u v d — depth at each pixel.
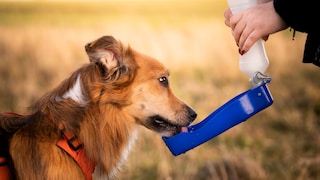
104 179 3.60
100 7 27.25
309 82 11.32
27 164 3.30
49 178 3.27
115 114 3.55
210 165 6.05
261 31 2.72
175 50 13.12
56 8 28.14
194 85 11.02
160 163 6.05
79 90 3.47
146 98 3.67
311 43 2.55
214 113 3.29
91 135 3.43
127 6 25.47
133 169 5.99
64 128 3.36
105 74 3.49
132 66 3.60
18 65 12.45
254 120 8.45
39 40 14.27
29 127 3.39
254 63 3.07
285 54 13.38
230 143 7.32
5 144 3.33
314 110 8.95
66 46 13.55
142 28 15.19
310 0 2.43
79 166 3.39
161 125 3.79
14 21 20.62
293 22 2.52
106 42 3.43
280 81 11.55
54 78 11.21
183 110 3.83
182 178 5.86
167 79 3.80
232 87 10.90
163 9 24.97
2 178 3.26
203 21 18.52
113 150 3.57
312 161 6.38
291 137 7.60
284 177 5.98
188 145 3.38
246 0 2.92
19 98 9.27
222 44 14.05
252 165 6.04
